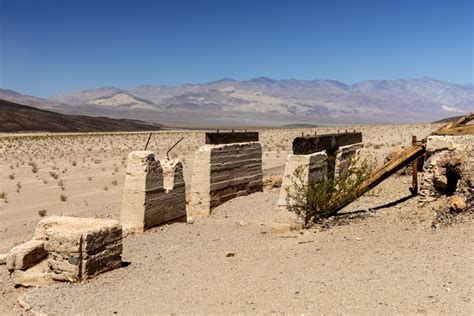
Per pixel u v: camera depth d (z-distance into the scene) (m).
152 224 15.80
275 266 10.82
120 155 52.28
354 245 11.80
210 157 19.44
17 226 21.14
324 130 77.88
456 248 10.32
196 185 19.59
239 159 21.38
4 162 44.66
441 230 11.94
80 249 10.74
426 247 10.76
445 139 14.00
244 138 22.23
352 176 17.30
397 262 10.02
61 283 10.72
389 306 8.07
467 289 8.30
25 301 9.80
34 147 63.16
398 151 18.53
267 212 18.67
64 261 10.77
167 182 17.12
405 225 13.05
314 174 14.59
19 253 11.21
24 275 11.08
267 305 8.63
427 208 13.84
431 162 14.09
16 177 35.44
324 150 15.95
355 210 15.61
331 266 10.34
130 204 15.61
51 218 12.09
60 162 45.00
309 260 10.98
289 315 8.15
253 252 12.38
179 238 14.63
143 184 15.41
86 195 28.98
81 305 9.40
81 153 55.09
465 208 12.53
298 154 14.51
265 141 64.69
